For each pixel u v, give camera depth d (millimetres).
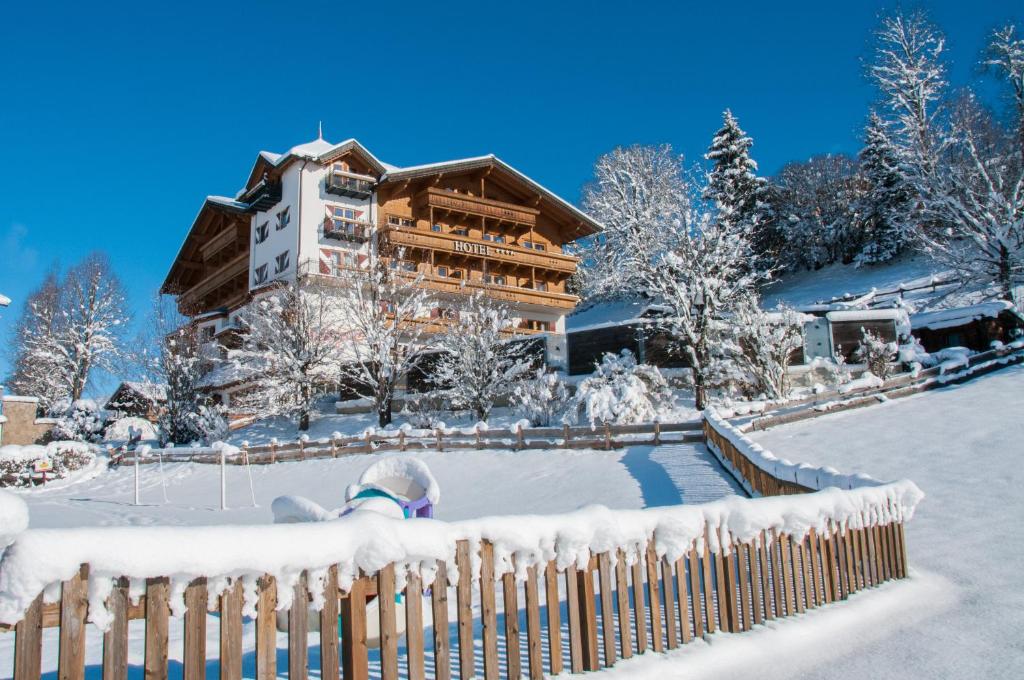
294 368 32469
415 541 3809
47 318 48281
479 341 29422
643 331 29172
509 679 4215
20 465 27266
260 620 3379
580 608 4660
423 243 42438
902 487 7824
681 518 5164
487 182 48531
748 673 4914
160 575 3084
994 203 31375
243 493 22812
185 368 34062
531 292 46500
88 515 19062
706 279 25812
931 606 6629
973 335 32344
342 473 23125
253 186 46562
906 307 37719
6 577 2764
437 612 3947
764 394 25484
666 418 23891
